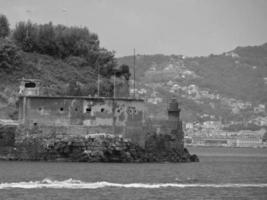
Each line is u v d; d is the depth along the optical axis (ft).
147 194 649.20
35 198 601.62
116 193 646.33
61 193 633.61
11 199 593.83
